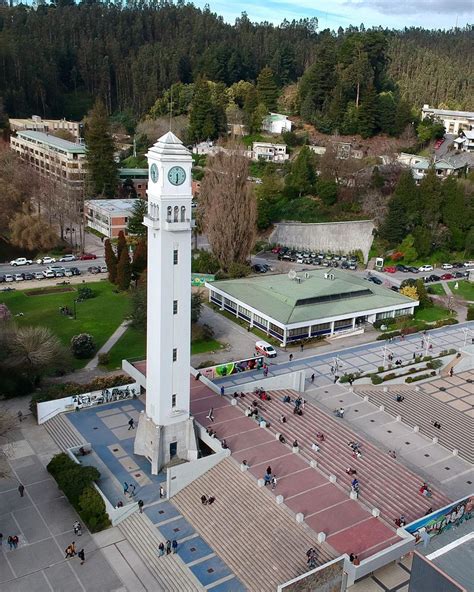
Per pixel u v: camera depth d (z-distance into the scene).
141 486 65.00
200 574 53.56
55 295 121.69
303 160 172.25
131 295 110.25
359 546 54.97
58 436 74.44
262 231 166.12
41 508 62.25
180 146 60.59
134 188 195.38
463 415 85.62
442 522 58.22
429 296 129.50
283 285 117.12
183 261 62.84
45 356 83.62
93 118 182.00
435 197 157.38
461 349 103.19
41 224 150.62
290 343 104.44
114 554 56.47
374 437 77.44
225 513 60.56
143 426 68.94
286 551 55.00
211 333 105.94
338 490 63.50
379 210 158.88
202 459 65.62
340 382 90.56
